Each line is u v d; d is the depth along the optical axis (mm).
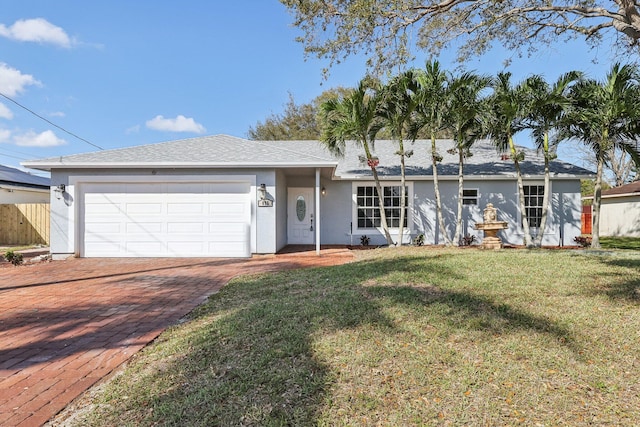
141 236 10641
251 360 3283
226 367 3191
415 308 4449
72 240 10461
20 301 5766
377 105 10945
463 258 7883
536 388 2807
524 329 3830
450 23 9789
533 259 7672
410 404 2623
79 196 10578
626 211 19609
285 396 2723
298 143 16953
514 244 13211
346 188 13594
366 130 11414
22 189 16812
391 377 2957
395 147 16453
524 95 10555
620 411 2533
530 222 13391
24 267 9023
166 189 10688
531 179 13156
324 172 11992
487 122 10711
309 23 8984
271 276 7211
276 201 10789
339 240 13578
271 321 4203
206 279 7430
